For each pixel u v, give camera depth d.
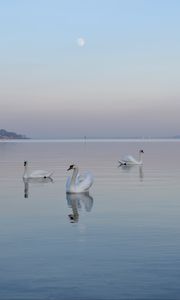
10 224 19.66
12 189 32.38
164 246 15.62
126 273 12.83
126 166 55.84
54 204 25.14
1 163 63.38
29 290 11.65
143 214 21.80
